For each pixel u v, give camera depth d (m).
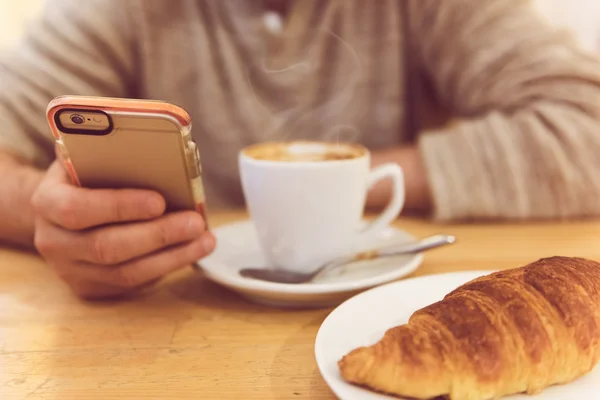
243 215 0.67
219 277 0.46
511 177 0.63
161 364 0.39
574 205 0.63
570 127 0.64
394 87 0.83
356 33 0.82
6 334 0.42
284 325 0.43
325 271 0.47
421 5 0.80
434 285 0.43
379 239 0.55
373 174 0.51
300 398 0.36
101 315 0.45
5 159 0.62
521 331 0.34
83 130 0.41
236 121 0.82
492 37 0.74
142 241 0.44
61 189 0.45
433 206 0.63
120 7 0.79
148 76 0.81
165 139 0.41
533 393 0.34
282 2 0.82
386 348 0.34
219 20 0.81
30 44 0.76
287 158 0.50
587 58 0.71
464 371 0.33
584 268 0.37
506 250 0.54
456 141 0.65
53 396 0.36
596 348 0.35
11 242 0.58
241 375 0.38
